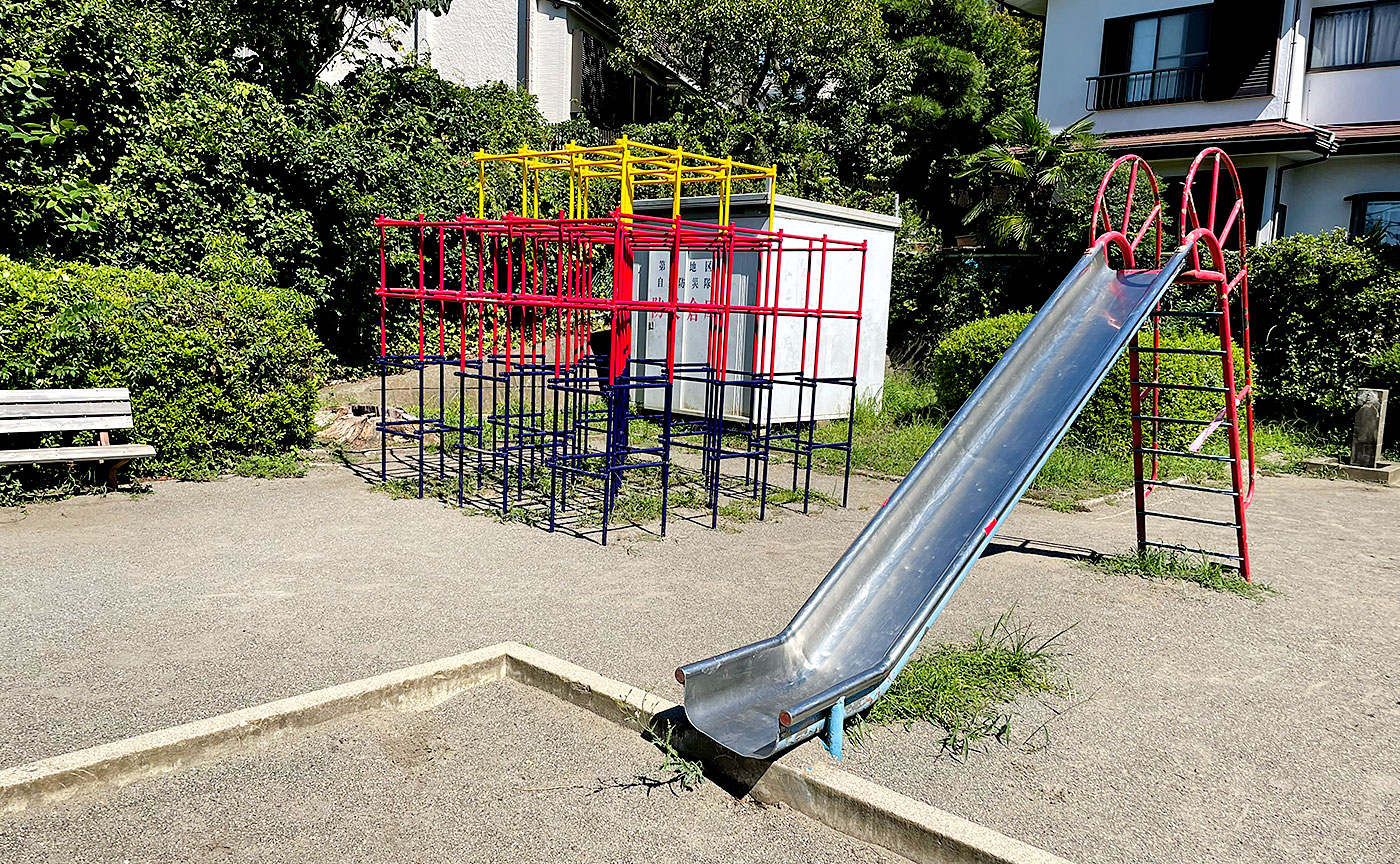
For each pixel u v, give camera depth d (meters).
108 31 9.65
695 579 5.74
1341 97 17.38
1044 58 20.50
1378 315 12.17
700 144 20.00
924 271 15.87
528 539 6.53
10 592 5.00
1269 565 6.51
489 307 14.62
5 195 8.95
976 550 3.96
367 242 12.45
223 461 8.45
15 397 6.95
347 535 6.47
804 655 3.85
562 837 2.99
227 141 10.94
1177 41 18.70
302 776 3.27
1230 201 17.41
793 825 3.12
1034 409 4.82
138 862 2.75
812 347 11.41
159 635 4.48
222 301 8.44
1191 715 3.99
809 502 8.09
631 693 3.80
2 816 2.92
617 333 7.31
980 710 3.94
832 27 20.73
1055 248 15.21
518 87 19.12
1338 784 3.43
